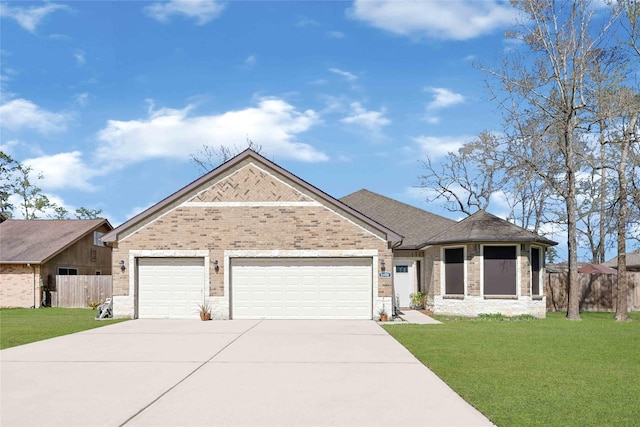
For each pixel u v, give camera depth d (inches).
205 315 863.7
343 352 534.0
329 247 883.4
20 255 1334.9
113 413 310.8
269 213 888.9
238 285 891.4
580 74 943.7
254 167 896.9
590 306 1270.9
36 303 1316.4
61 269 1419.8
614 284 1264.8
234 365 463.5
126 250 894.4
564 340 631.2
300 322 833.5
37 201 2314.2
